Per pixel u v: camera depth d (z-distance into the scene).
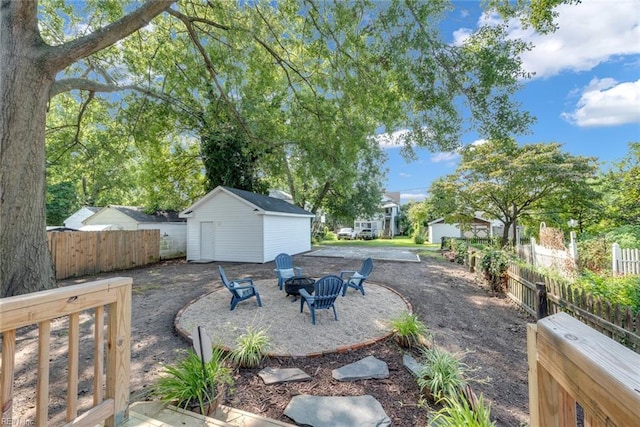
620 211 11.79
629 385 0.64
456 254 12.16
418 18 5.91
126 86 8.95
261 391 2.83
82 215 19.48
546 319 1.05
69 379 1.56
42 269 5.25
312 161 9.96
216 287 7.21
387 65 6.84
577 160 10.75
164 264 11.59
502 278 6.58
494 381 3.13
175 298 6.29
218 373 2.59
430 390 2.66
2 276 4.83
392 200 39.28
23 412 2.47
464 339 4.18
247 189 15.58
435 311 5.41
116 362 1.87
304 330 4.38
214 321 4.75
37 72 5.05
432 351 3.21
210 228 12.46
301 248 15.62
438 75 6.27
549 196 11.20
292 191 19.27
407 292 6.67
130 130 10.56
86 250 9.57
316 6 7.17
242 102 9.99
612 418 0.68
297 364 3.38
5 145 4.84
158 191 15.38
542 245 9.12
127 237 10.98
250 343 3.44
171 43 9.98
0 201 4.83
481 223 23.11
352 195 20.55
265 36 8.40
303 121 9.73
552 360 0.96
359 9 6.59
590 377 0.77
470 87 6.14
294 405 2.58
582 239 10.39
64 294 1.52
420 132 7.14
